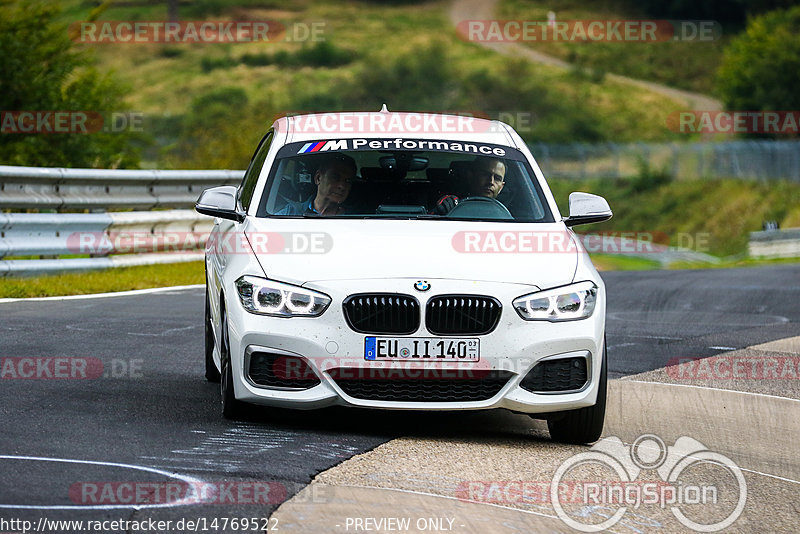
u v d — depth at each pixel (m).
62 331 30.23
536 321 19.27
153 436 18.56
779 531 15.48
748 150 176.50
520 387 19.22
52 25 74.62
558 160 187.75
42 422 19.22
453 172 22.91
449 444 19.33
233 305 19.73
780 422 23.12
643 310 43.41
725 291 52.41
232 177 55.06
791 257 117.88
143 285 42.38
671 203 171.12
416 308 19.00
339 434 19.53
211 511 14.46
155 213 49.59
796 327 39.22
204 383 24.06
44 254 42.28
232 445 18.19
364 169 22.77
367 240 20.28
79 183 44.75
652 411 23.59
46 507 14.25
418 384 19.16
